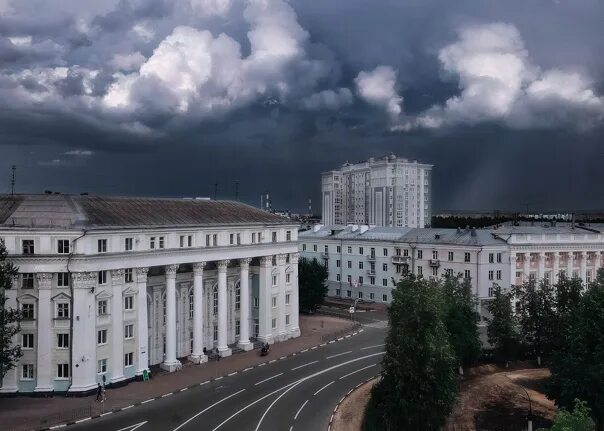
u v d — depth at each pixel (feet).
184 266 282.36
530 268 384.88
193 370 262.67
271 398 224.74
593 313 186.91
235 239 294.87
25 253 222.69
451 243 390.21
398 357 182.39
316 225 535.19
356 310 425.28
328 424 197.36
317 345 317.83
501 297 277.23
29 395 221.05
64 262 222.28
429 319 186.70
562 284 263.29
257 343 313.53
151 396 223.51
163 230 255.50
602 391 171.94
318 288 411.75
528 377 249.14
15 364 216.54
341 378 253.44
